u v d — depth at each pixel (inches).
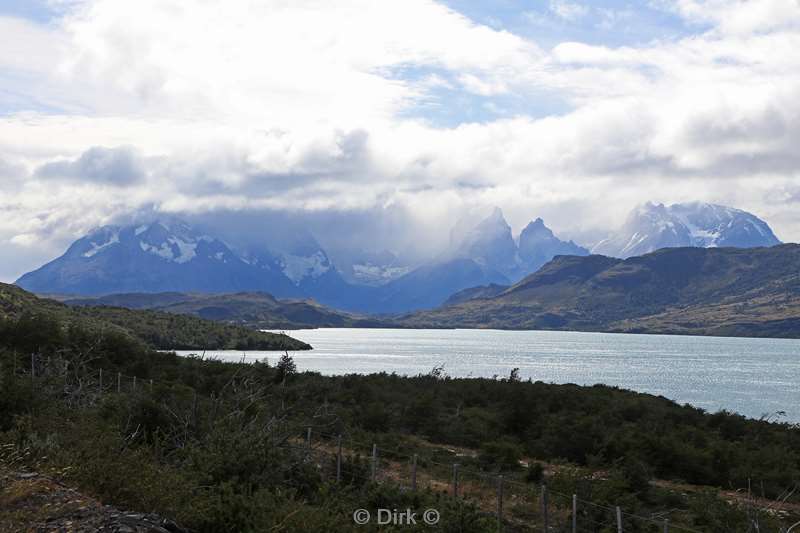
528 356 6471.5
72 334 1656.0
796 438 1350.9
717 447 1090.1
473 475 890.1
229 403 695.7
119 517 346.9
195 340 5054.1
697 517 744.3
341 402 1440.7
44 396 702.5
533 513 724.0
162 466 515.5
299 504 431.2
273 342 5880.9
